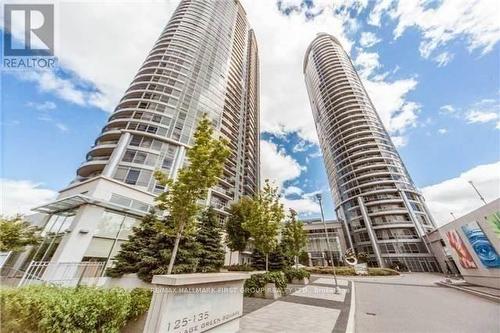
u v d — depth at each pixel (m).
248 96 69.88
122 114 33.56
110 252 16.39
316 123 95.19
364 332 6.55
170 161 30.75
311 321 6.95
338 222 62.31
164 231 8.65
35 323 3.23
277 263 23.42
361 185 57.41
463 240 17.66
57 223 16.92
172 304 4.03
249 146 58.69
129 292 4.80
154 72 39.38
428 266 41.81
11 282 12.41
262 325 6.43
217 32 57.72
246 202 30.69
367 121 67.06
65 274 12.73
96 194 18.02
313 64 101.38
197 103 40.94
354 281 22.05
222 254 18.84
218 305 5.44
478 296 12.63
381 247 48.03
